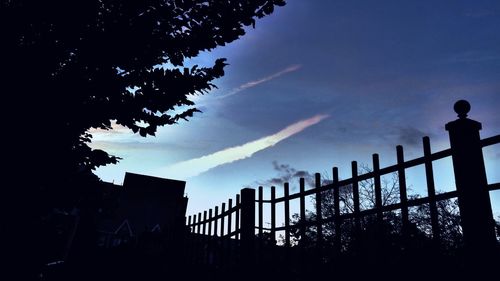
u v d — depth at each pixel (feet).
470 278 7.70
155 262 26.96
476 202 7.97
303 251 12.78
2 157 6.84
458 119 8.92
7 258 7.36
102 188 8.84
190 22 8.61
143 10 8.02
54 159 7.41
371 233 10.80
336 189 11.94
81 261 23.45
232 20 8.69
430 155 9.20
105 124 8.39
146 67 8.58
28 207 7.38
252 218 16.70
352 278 10.56
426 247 8.98
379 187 10.43
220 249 18.92
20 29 6.91
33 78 6.88
